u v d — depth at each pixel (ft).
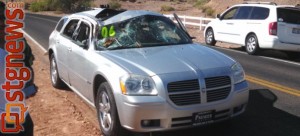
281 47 42.75
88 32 20.84
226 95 16.38
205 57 17.69
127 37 19.72
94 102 18.94
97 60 18.16
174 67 16.14
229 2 120.98
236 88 16.74
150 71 15.76
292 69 34.83
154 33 20.35
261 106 21.99
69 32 24.21
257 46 44.62
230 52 47.57
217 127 18.31
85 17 22.36
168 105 15.11
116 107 16.03
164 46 19.47
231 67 17.15
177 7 164.04
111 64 16.89
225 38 51.13
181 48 19.12
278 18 42.73
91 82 18.78
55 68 26.71
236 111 17.22
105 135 17.31
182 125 15.58
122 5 180.45
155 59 17.10
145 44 19.51
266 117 19.85
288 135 17.21
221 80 16.25
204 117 15.75
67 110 21.58
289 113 20.58
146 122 15.38
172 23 21.85
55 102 23.25
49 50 27.55
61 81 26.20
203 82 15.69
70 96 24.85
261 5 45.34
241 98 16.90
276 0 104.47
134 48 19.10
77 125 19.03
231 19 49.85
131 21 20.68
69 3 156.35
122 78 15.67
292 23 42.75
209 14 119.65
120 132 16.35
